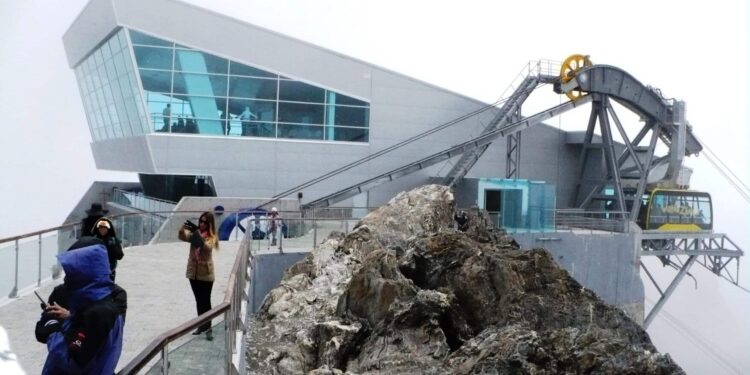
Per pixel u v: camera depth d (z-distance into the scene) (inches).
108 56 1920.5
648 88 2089.1
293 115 1902.1
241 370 542.6
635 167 2218.3
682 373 677.3
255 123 1862.7
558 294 962.7
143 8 1729.8
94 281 261.1
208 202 1525.6
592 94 2044.8
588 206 2222.0
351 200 1968.5
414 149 2036.2
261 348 893.8
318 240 1307.8
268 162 1875.0
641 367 684.1
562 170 2282.2
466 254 1007.6
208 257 549.0
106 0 1732.3
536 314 925.2
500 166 2194.9
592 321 932.0
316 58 1916.8
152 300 653.3
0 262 588.7
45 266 692.7
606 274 1787.6
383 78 1998.0
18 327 515.2
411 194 1380.4
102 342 253.8
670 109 2126.0
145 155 1823.3
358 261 1143.0
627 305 1822.1
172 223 1202.0
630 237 1835.6
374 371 799.7
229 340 415.2
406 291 920.9
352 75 1961.1
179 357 315.9
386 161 2009.1
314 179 1924.2
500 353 721.0
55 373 253.3
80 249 263.1
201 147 1808.6
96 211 471.5
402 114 2021.4
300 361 871.7
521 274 973.2
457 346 870.4
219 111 1824.6
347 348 878.4
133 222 1078.4
